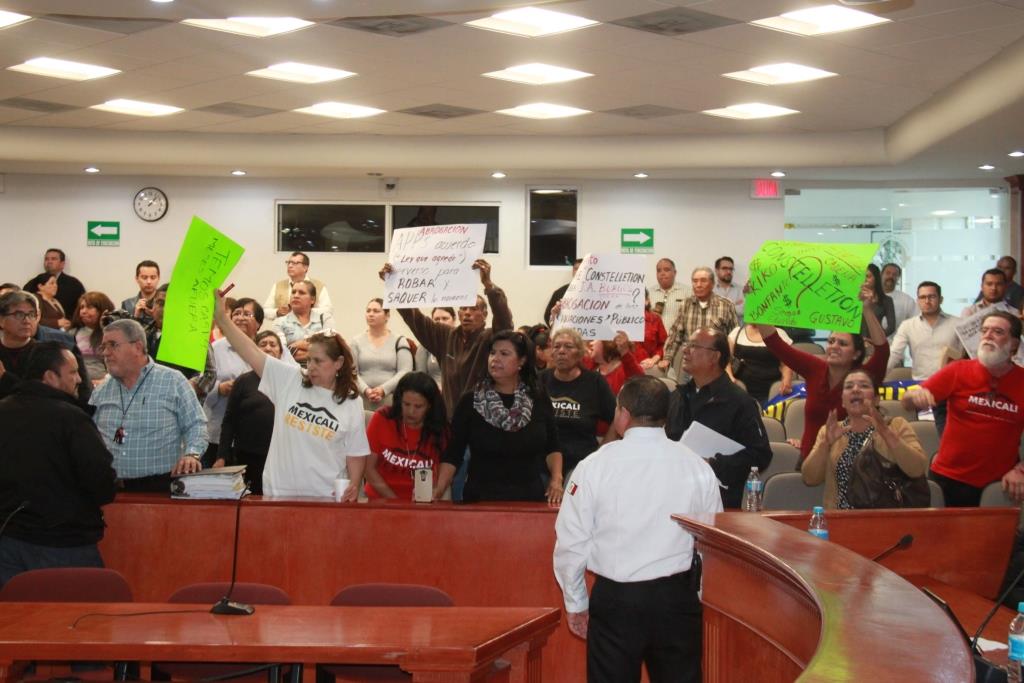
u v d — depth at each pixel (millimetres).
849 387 4867
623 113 11430
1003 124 9906
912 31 8242
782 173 13273
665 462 3795
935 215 14148
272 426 6305
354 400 5230
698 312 10242
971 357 6172
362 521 4980
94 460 4508
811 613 2566
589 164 12750
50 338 6227
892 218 14195
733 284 13422
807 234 14297
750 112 11453
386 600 3861
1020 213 13484
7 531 4484
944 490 5594
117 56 9281
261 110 11453
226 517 5039
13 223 14016
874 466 4887
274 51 9094
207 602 3871
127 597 3938
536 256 14242
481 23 8320
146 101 11070
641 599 3695
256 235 14172
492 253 14242
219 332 8008
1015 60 8562
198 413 5410
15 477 4480
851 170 12914
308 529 5004
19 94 10750
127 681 3268
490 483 5125
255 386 6355
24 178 14039
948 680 1710
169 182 14086
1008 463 5457
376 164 12852
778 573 2746
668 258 13805
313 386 5234
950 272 14125
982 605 4086
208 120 11984
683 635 3703
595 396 5652
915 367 9938
